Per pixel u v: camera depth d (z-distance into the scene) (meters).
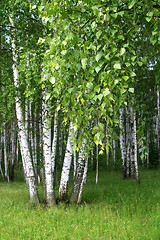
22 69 5.41
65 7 2.06
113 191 8.19
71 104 2.18
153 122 19.45
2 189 9.98
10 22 6.94
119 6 2.10
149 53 3.40
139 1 1.98
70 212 5.54
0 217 5.38
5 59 6.89
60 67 2.15
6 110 6.62
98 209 5.83
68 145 6.65
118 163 17.80
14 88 6.11
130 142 12.45
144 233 4.12
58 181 11.99
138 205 5.96
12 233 4.33
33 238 4.14
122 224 4.60
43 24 6.45
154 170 14.57
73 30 2.09
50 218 5.19
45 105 6.55
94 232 4.22
